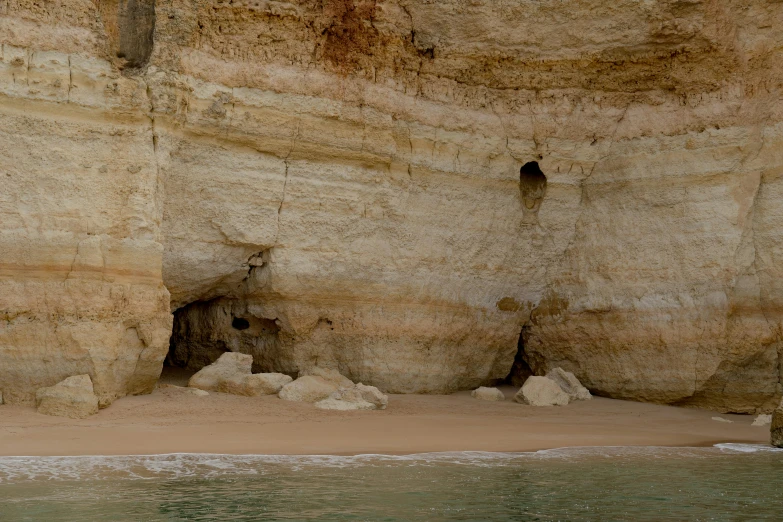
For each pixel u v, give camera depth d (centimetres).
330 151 1448
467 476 916
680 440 1252
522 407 1512
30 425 1074
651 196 1616
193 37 1320
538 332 1728
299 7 1419
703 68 1573
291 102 1400
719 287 1545
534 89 1652
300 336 1483
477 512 758
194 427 1133
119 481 842
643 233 1622
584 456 1077
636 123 1636
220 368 1412
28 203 1173
